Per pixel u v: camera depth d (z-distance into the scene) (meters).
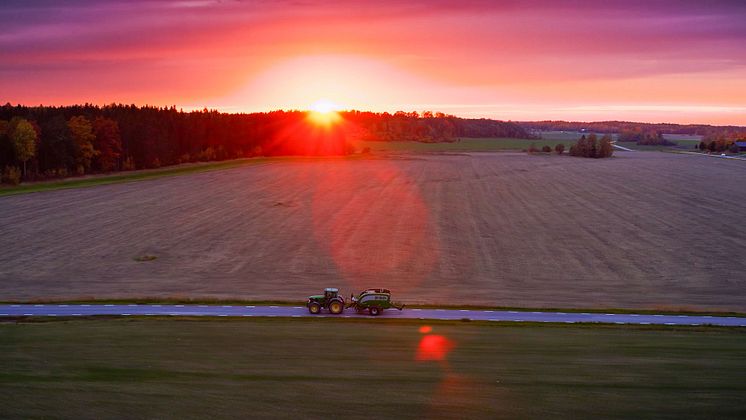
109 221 79.94
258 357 30.41
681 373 28.34
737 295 48.56
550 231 76.19
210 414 22.69
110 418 22.05
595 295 48.06
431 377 27.53
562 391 25.78
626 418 22.98
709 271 56.75
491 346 33.19
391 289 49.69
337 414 22.95
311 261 59.78
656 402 24.61
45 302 43.97
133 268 56.22
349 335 35.28
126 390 24.98
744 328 38.53
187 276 53.44
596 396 25.22
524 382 26.97
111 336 34.25
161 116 190.00
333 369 28.55
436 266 58.19
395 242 68.94
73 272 54.34
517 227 78.81
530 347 33.03
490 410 23.64
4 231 72.19
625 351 32.31
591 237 72.50
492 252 64.31
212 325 37.50
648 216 88.06
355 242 68.75
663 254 63.66
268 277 53.50
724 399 24.95
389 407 23.78
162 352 31.02
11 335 34.25
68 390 24.80
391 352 31.72
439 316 41.12
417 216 86.75
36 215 83.38
